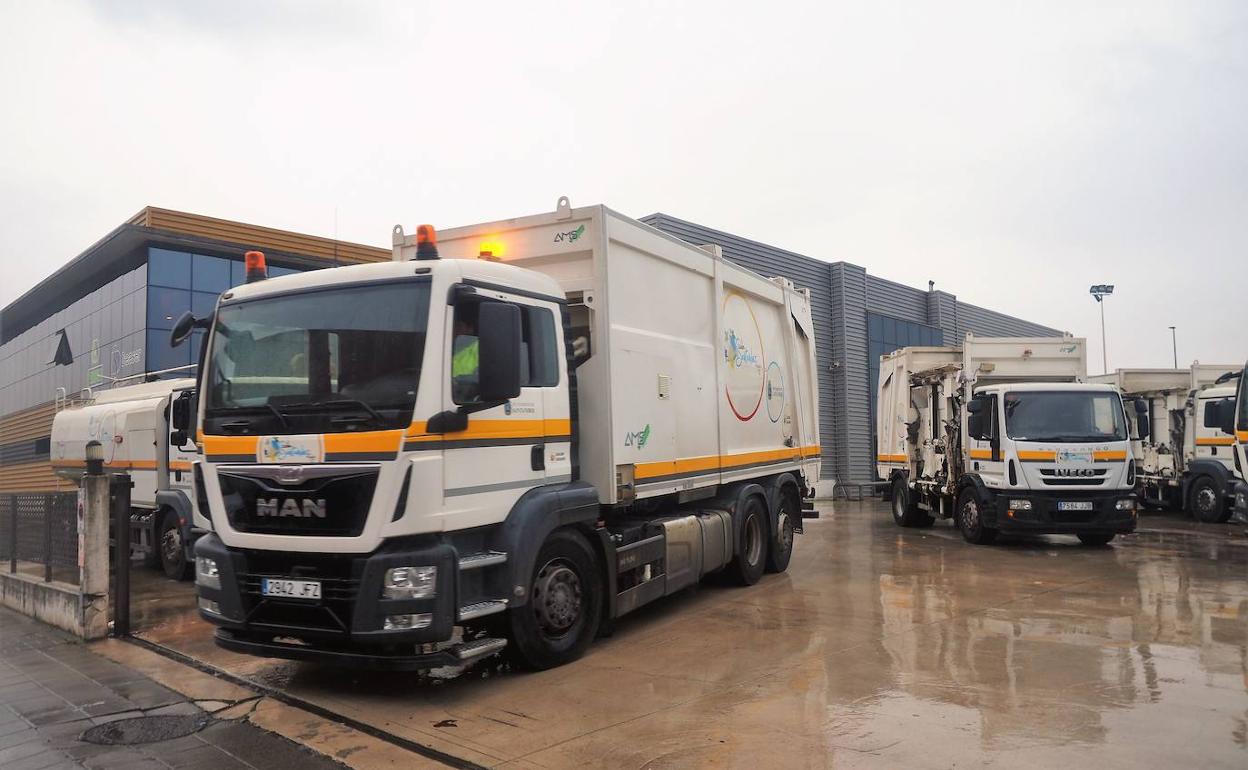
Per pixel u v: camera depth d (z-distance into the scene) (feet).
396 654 17.03
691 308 27.91
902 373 55.06
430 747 15.35
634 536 23.90
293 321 18.56
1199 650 21.26
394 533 16.61
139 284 67.82
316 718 17.20
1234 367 60.03
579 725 16.31
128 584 25.59
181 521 35.96
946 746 14.69
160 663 21.94
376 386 17.28
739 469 30.96
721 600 29.01
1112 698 17.30
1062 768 13.61
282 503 17.53
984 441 43.60
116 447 41.68
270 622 17.87
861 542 46.37
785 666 20.22
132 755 15.20
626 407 23.08
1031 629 23.84
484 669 20.54
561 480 20.85
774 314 36.14
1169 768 13.56
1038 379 46.85
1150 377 67.21
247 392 18.71
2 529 31.96
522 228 23.56
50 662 22.17
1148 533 50.47
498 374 17.28
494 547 18.71
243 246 69.82
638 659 21.20
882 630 23.93
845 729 15.67
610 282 22.68
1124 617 25.38
